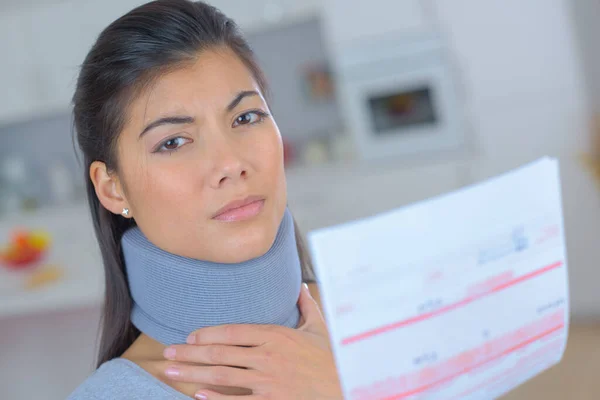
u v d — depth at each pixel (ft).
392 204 10.50
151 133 2.72
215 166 2.70
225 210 2.76
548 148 9.95
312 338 3.01
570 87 9.75
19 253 9.35
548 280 2.21
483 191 2.05
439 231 1.99
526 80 9.85
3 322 9.21
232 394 2.93
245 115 2.85
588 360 8.96
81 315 9.11
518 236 2.12
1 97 11.83
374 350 1.97
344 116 12.10
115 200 3.05
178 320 2.97
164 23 2.72
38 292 8.79
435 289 2.01
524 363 2.28
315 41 12.07
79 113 3.00
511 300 2.15
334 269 1.88
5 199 12.51
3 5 11.28
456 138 10.17
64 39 11.41
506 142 10.07
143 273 3.02
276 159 2.87
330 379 2.88
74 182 12.74
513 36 9.76
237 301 2.92
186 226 2.78
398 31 10.05
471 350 2.11
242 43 2.99
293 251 3.19
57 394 9.28
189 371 2.83
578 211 10.00
